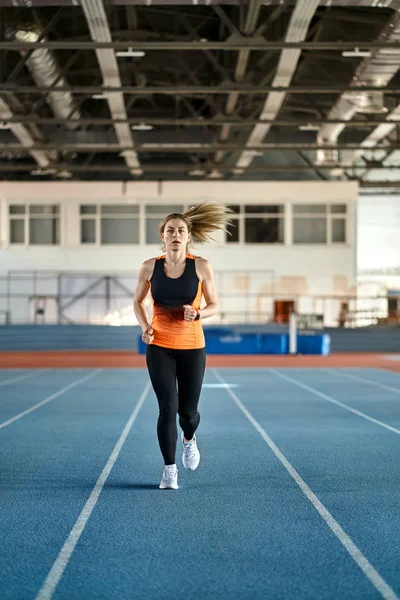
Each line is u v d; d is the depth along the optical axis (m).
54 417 9.33
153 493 4.99
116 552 3.65
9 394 12.41
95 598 3.01
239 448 6.93
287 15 17.98
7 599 2.99
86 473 5.73
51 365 20.73
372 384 14.39
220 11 15.74
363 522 4.23
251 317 33.22
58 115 25.30
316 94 25.34
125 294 33.12
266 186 32.44
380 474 5.70
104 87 19.11
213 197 32.50
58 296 32.94
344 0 14.12
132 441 7.38
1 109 22.09
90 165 32.53
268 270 33.25
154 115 29.11
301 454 6.61
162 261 4.96
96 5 14.18
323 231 33.56
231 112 23.67
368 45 15.94
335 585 3.16
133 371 18.36
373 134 27.52
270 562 3.48
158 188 32.38
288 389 13.28
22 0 14.21
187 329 4.92
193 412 5.11
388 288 40.88
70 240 33.16
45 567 3.41
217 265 33.25
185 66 21.84
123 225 33.41
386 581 3.21
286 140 27.25
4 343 28.95
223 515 4.39
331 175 33.62
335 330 30.11
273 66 21.62
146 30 20.31
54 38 19.98
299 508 4.57
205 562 3.48
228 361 22.20
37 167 29.50
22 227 33.25
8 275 33.00
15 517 4.35
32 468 5.94
